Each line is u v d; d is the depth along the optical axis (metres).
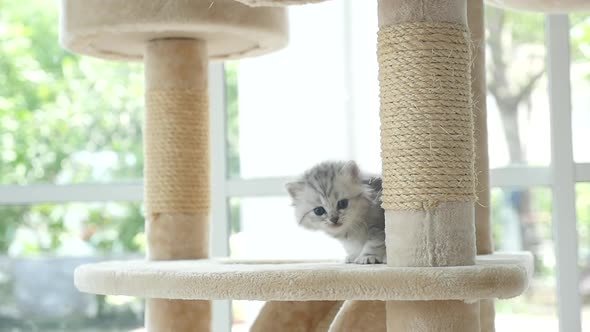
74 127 4.24
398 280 1.69
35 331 4.20
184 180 2.71
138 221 4.20
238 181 3.68
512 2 2.75
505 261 1.97
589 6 2.80
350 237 2.25
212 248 3.68
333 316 2.58
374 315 2.16
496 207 3.60
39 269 4.21
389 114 1.83
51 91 4.27
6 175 4.25
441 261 1.78
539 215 3.54
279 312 2.58
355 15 3.78
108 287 2.02
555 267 3.41
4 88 4.31
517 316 3.54
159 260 2.66
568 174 3.33
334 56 3.80
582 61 3.45
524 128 3.54
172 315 2.62
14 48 4.33
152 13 2.44
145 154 2.76
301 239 3.77
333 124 3.79
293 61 3.82
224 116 3.73
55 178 4.24
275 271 1.78
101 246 4.21
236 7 2.53
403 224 1.80
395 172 1.82
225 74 3.78
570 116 3.34
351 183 2.25
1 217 4.20
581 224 3.44
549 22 3.38
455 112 1.80
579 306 3.32
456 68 1.81
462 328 1.79
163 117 2.72
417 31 1.79
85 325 4.18
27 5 4.32
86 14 2.51
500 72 3.58
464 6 1.86
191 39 2.75
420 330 1.78
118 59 3.02
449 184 1.79
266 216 3.79
